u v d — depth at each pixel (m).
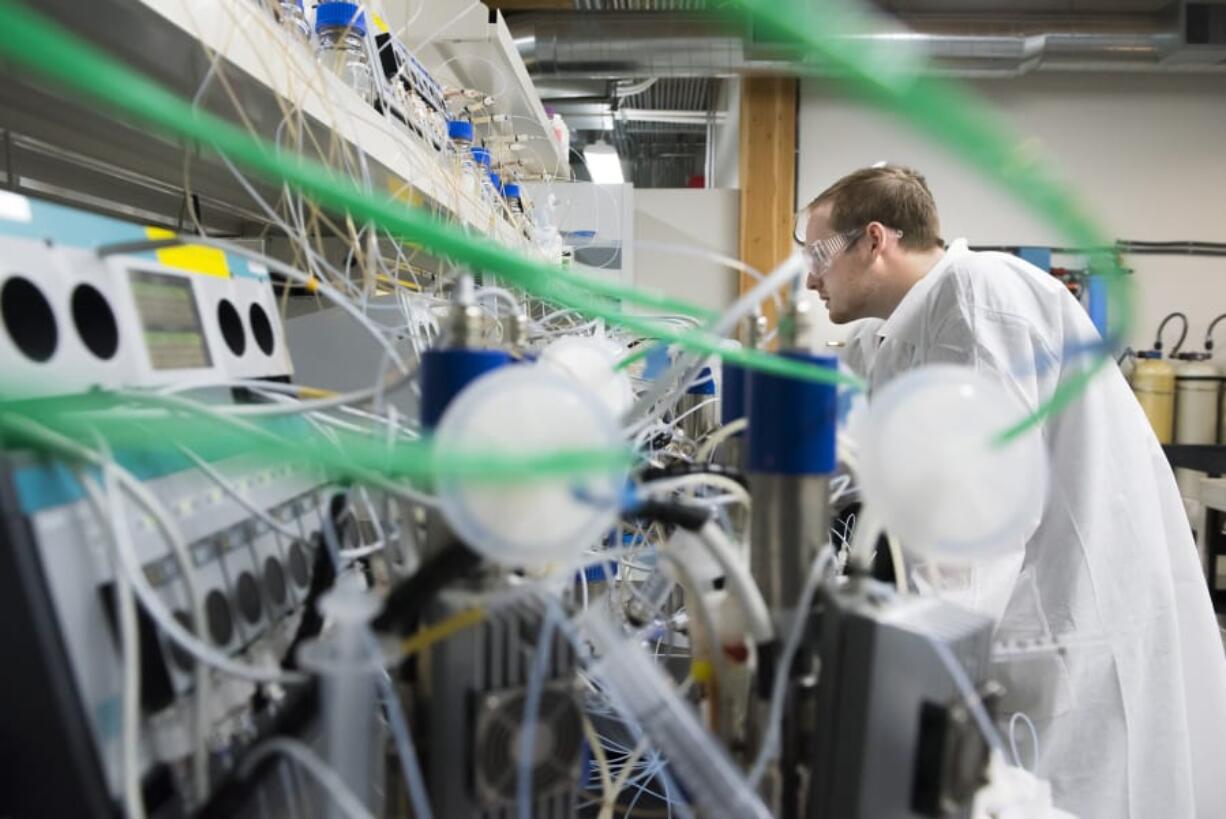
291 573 0.52
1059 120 3.75
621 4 3.43
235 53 0.62
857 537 0.42
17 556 0.31
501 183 1.99
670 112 5.04
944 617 0.40
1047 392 1.22
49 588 0.32
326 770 0.32
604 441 0.31
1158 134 3.74
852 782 0.37
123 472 0.35
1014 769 0.49
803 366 0.39
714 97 4.82
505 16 3.35
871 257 1.63
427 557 0.37
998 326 1.25
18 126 0.85
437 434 0.32
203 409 0.40
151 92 0.29
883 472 0.37
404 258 0.89
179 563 0.35
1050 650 0.62
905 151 3.80
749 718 0.40
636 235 3.82
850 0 0.35
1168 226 3.75
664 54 3.29
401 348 0.73
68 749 0.31
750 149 3.77
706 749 0.36
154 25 0.57
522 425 0.31
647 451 0.68
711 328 0.41
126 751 0.31
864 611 0.38
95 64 0.27
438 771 0.35
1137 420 1.32
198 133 0.31
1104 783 1.14
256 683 0.43
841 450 0.43
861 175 1.66
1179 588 1.38
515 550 0.31
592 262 2.93
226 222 1.33
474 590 0.36
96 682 0.34
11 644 0.31
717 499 0.48
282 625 0.49
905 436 0.36
